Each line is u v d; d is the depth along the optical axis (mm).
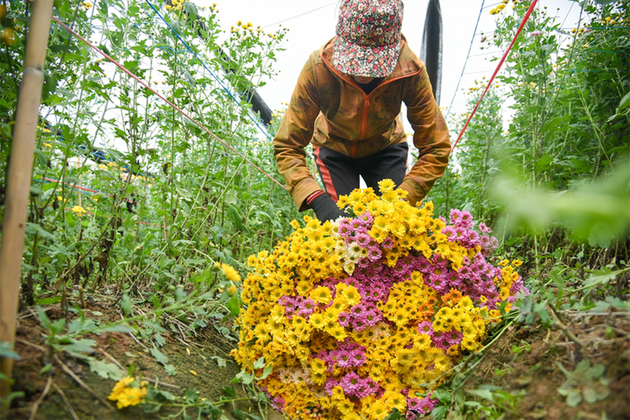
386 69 1850
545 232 2283
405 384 1474
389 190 1636
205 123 2215
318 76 2082
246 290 1688
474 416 1170
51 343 1028
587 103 2389
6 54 1140
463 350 1477
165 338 1593
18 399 912
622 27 2146
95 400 1045
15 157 892
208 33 2266
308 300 1546
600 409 853
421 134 2170
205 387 1418
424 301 1521
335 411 1506
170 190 1965
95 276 1897
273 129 3879
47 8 948
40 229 1093
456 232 1590
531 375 1127
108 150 1718
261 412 1432
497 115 3537
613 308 1171
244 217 2574
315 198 2092
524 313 1250
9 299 866
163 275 1822
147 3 1939
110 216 1758
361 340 1504
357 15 1815
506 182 458
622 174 368
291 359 1560
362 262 1572
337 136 2365
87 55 1640
